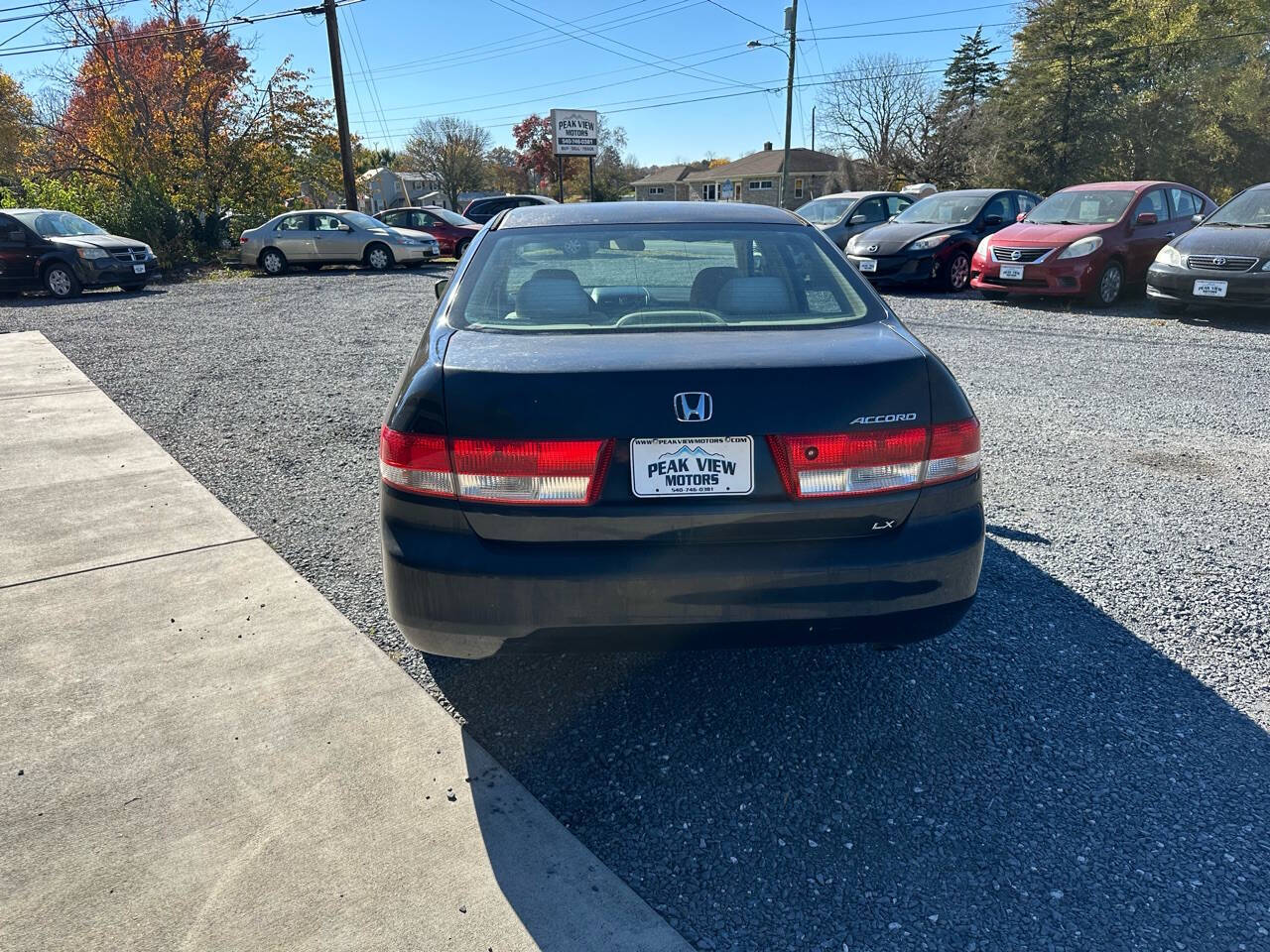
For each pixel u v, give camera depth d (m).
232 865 2.12
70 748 2.55
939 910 2.00
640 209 3.43
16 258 14.78
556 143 44.19
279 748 2.55
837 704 2.80
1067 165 39.56
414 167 84.06
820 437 2.24
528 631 2.29
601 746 2.61
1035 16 41.25
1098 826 2.25
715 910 2.00
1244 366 7.56
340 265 21.58
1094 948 1.89
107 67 26.17
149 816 2.28
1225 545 3.92
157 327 11.09
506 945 1.89
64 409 6.61
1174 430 5.67
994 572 3.68
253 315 12.23
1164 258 9.95
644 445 2.22
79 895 2.02
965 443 2.38
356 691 2.84
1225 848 2.17
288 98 29.06
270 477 5.00
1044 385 6.96
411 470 2.30
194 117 26.86
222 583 3.60
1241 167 42.16
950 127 48.22
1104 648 3.10
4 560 3.82
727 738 2.64
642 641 2.32
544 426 2.21
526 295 2.84
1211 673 2.94
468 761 2.51
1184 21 39.47
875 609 2.32
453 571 2.27
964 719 2.71
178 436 5.84
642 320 2.71
